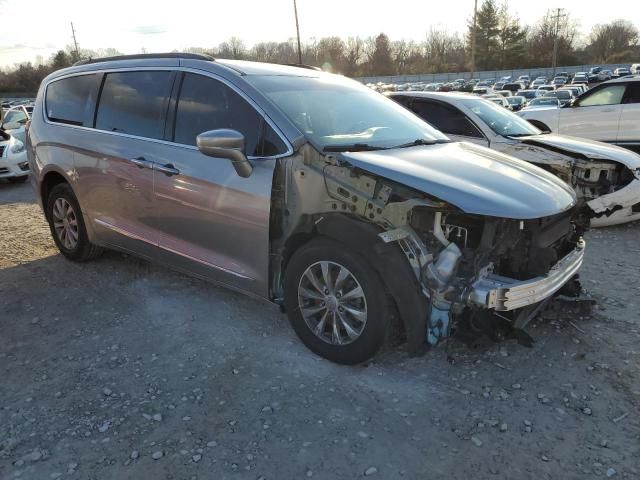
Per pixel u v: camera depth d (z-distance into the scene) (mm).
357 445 2684
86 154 4539
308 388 3148
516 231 3135
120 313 4121
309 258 3318
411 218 3109
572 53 86500
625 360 3426
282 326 3898
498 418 2885
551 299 3824
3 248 5801
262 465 2551
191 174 3738
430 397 3064
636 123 10070
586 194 6488
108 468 2535
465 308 3143
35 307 4250
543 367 3361
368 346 3178
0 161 10398
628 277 4910
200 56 3982
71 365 3414
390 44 87688
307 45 76375
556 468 2535
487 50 81375
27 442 2711
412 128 4141
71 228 5090
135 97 4258
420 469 2529
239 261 3645
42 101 5203
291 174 3359
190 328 3871
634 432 2773
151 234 4180
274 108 3498
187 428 2809
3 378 3281
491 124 6988
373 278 3082
